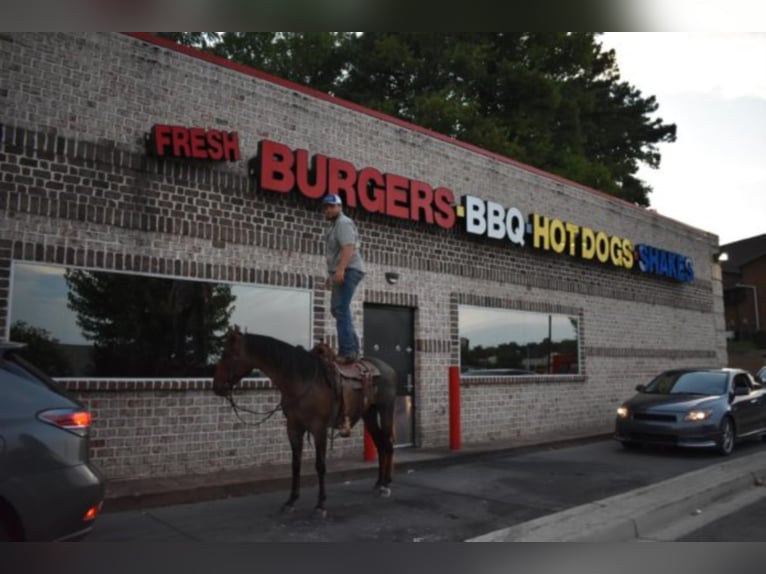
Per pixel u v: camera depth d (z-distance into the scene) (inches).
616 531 244.4
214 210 346.9
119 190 315.0
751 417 471.2
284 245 373.1
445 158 482.3
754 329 1856.5
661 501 282.8
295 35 1100.5
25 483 156.7
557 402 551.2
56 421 165.9
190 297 335.6
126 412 308.5
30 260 286.0
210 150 337.4
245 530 240.4
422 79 1024.2
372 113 434.3
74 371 297.4
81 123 306.7
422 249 454.6
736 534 250.5
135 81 326.3
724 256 836.6
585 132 1414.9
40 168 292.4
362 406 280.7
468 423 470.9
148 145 325.4
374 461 373.4
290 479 320.2
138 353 316.2
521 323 530.9
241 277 352.8
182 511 269.9
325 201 284.4
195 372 333.4
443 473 362.3
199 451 330.0
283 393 260.1
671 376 502.3
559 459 416.8
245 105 367.6
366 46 1057.5
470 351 485.7
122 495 271.7
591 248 591.5
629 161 1572.3
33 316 287.9
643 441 442.9
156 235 324.8
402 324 443.8
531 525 244.5
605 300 621.9
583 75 1350.9
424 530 243.4
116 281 312.5
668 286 722.8
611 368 618.2
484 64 1065.5
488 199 513.3
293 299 375.6
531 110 1064.2
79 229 301.0
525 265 537.0
